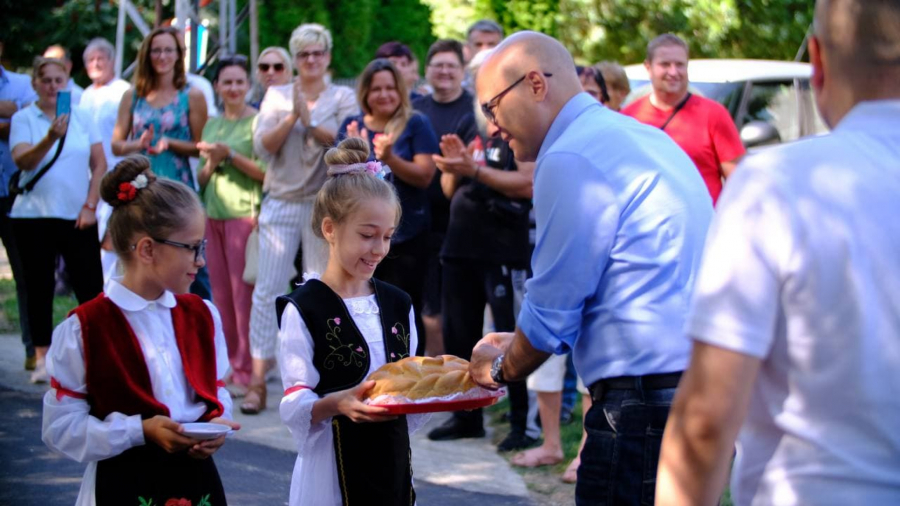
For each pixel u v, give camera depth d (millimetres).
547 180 2742
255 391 6258
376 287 3250
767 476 1661
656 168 2721
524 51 2889
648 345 2668
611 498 2707
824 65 1717
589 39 13328
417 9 22328
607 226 2678
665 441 1741
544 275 2723
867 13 1626
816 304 1602
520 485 4961
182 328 3029
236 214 6488
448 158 5379
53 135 6617
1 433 5738
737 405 1647
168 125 6684
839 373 1587
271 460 5352
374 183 3127
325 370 3068
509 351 2850
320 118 6250
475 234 5531
